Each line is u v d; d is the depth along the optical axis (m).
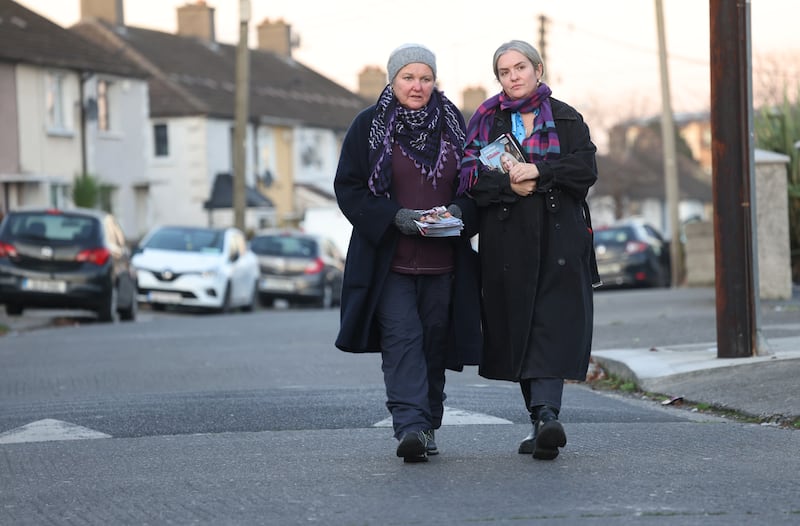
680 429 11.95
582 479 9.37
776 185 27.53
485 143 10.16
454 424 12.70
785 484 9.08
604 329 23.34
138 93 68.56
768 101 60.66
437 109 10.16
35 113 58.62
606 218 136.25
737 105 14.95
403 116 10.09
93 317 36.31
